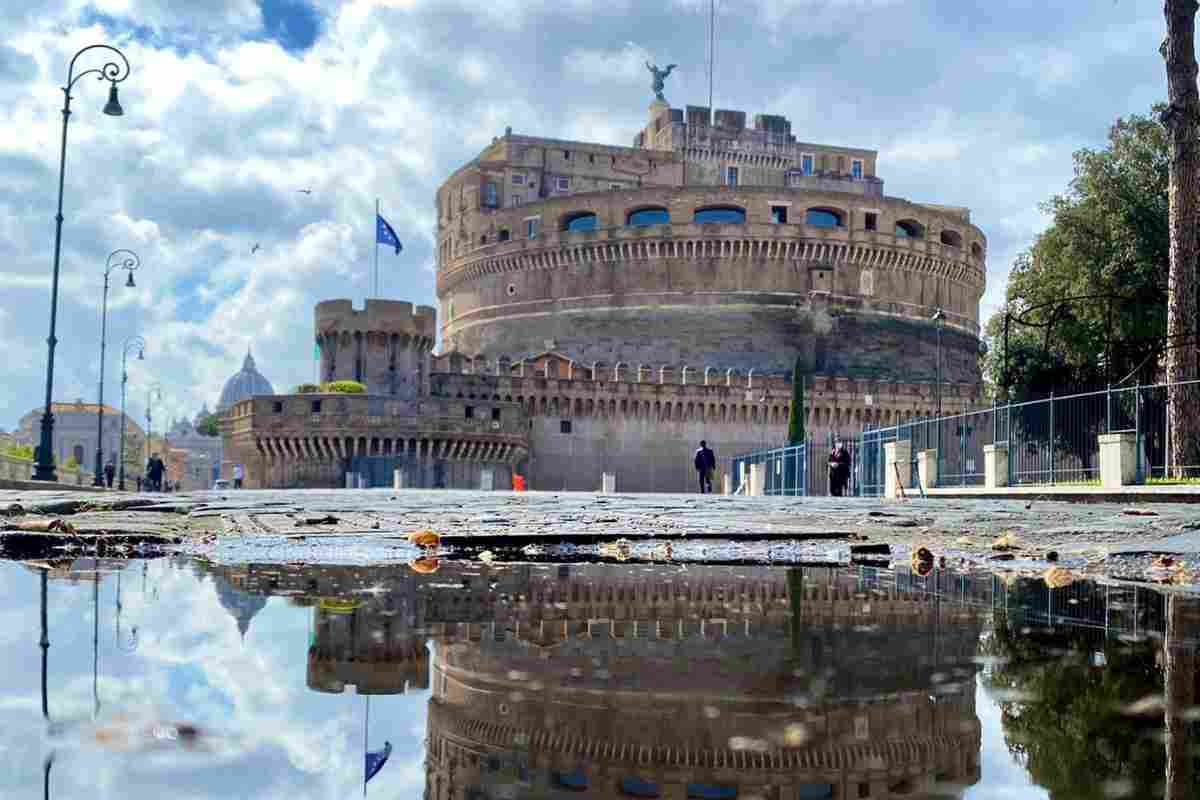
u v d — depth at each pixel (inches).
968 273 4424.2
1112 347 1726.1
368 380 3297.2
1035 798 93.0
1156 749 110.0
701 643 181.8
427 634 189.6
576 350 4060.0
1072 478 1250.6
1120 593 274.2
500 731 116.0
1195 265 1226.0
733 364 3944.4
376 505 784.9
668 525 547.5
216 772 95.8
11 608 216.7
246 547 410.9
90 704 121.0
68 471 2618.1
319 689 137.2
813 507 804.6
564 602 243.3
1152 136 1817.2
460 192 4598.9
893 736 115.8
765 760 105.5
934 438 1582.2
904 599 256.1
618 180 4635.8
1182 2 1213.1
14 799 86.2
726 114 4781.0
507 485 3304.6
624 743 111.7
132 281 2645.2
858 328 4055.1
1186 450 1109.7
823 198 4121.6
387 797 90.3
